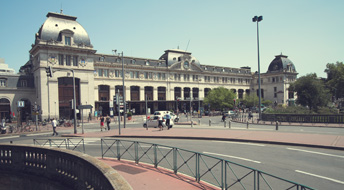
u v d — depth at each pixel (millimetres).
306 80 52812
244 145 15594
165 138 20172
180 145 16344
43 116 47969
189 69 79438
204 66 85875
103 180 6801
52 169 10609
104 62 61812
